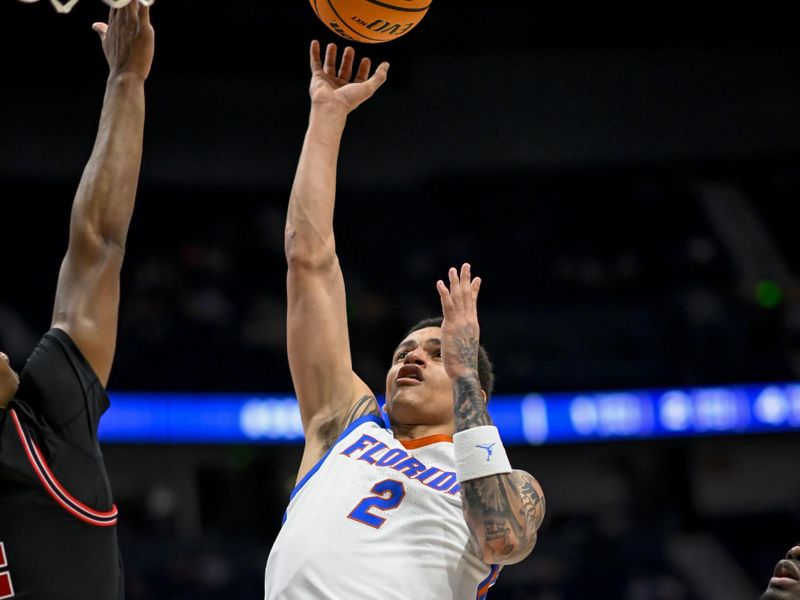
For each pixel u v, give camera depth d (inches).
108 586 168.4
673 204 1156.5
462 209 1147.9
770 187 1167.0
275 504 926.4
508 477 195.2
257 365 921.5
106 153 185.8
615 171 1127.6
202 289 1026.7
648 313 1036.5
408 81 1105.4
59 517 165.9
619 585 899.4
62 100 1027.9
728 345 963.3
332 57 253.4
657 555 920.9
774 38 1094.4
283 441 895.1
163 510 897.5
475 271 1108.5
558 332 1023.0
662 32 1105.4
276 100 1081.4
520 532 193.0
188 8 1024.2
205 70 1091.3
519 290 1089.4
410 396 221.1
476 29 1074.7
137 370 880.3
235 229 1105.4
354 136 1084.5
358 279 1098.1
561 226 1141.1
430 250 1128.8
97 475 171.6
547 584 895.7
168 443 866.1
